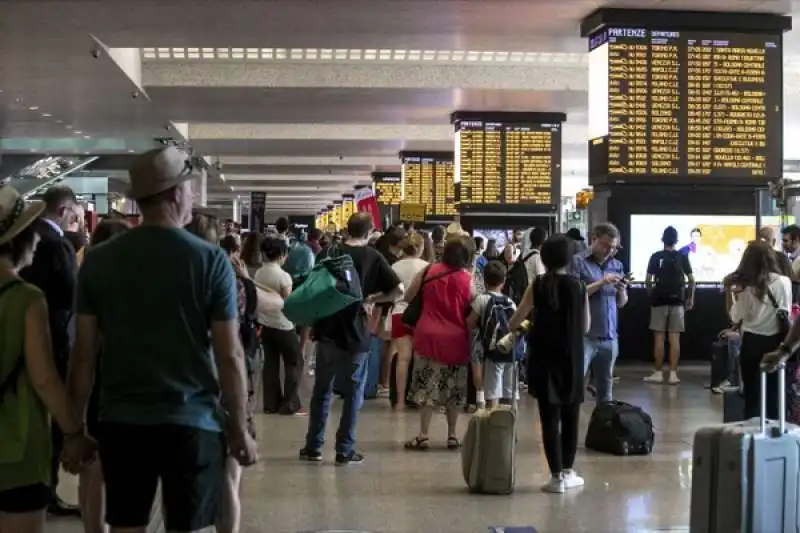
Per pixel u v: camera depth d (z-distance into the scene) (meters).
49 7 11.26
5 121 20.52
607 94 10.98
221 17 11.77
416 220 17.14
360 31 12.59
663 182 10.96
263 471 6.77
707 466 4.64
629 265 11.52
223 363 3.09
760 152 11.07
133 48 15.29
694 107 11.00
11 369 3.27
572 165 31.89
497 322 7.44
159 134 22.66
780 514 4.56
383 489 6.27
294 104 18.20
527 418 8.95
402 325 9.29
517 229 18.25
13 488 3.30
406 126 24.45
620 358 12.11
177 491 3.00
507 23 11.99
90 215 16.23
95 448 3.35
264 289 5.32
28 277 4.81
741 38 11.09
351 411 6.99
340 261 6.72
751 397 6.90
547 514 5.67
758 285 6.75
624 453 7.31
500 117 18.55
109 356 3.03
